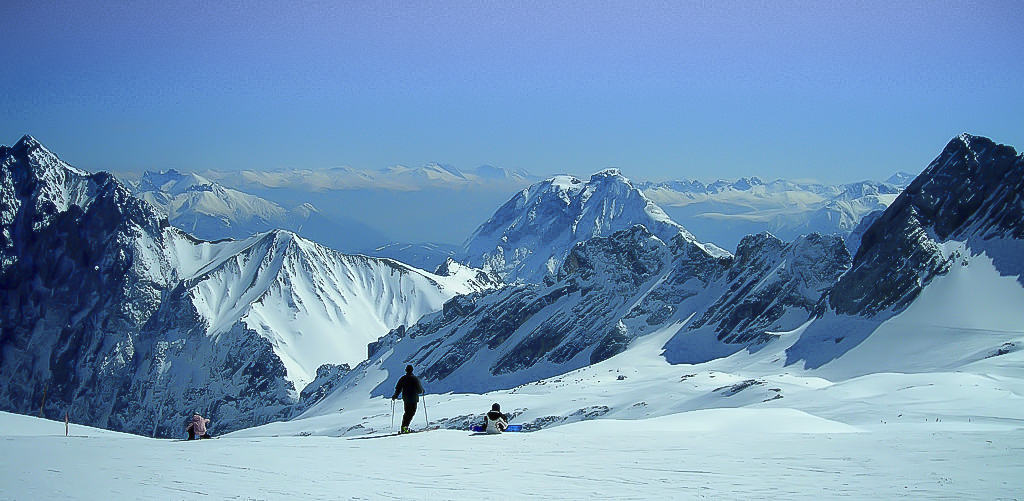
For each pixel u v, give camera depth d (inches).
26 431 2583.7
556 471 1291.8
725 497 1074.1
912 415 3516.2
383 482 1213.7
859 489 1101.1
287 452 1556.3
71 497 1111.6
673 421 2203.5
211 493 1135.0
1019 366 5802.2
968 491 1073.5
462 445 1632.6
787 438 1638.8
